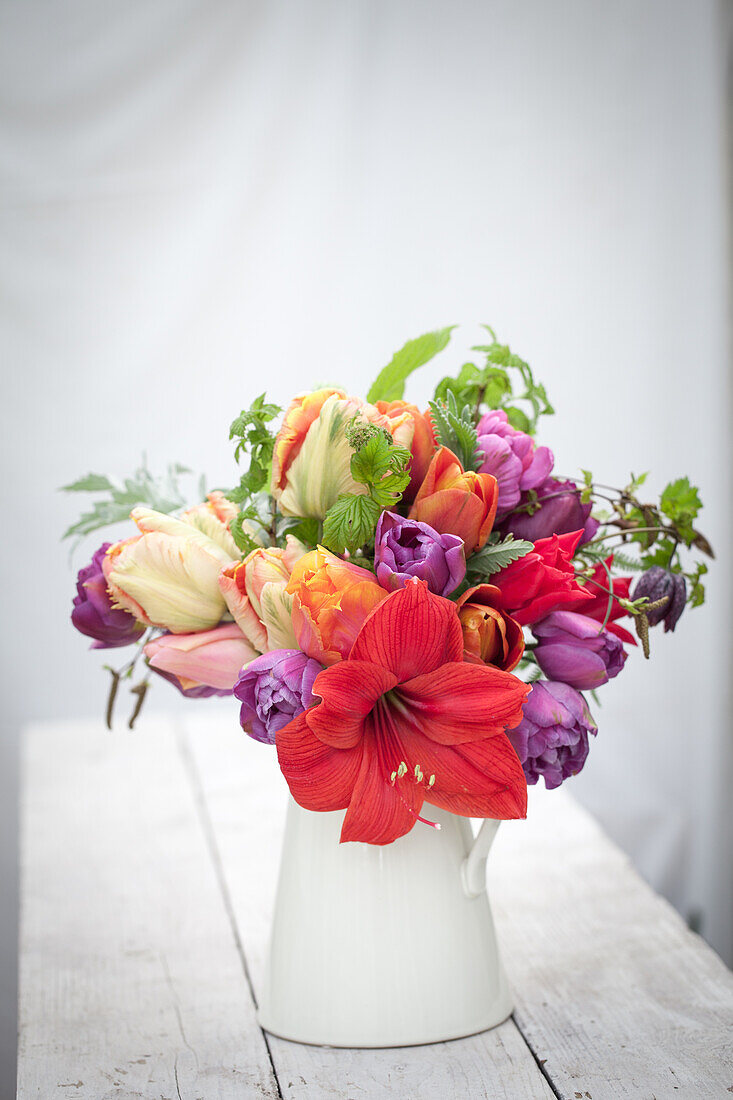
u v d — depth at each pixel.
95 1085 0.66
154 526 0.60
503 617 0.57
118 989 0.79
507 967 0.81
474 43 1.90
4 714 1.96
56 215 1.87
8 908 1.92
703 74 1.83
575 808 1.16
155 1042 0.71
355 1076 0.66
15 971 1.89
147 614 0.60
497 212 1.94
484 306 1.96
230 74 1.88
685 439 1.90
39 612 1.95
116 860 1.04
